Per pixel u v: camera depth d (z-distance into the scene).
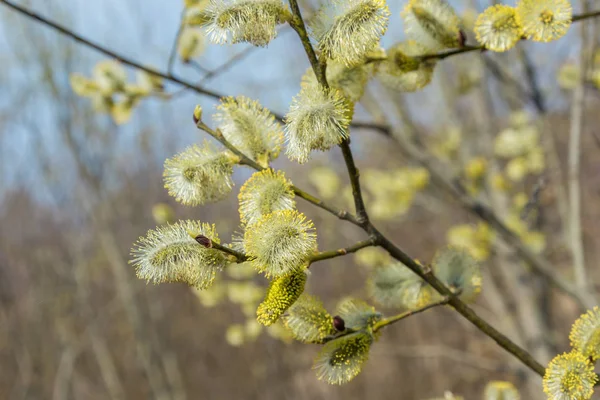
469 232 5.28
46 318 11.67
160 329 10.99
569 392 1.67
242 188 1.72
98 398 12.23
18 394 11.60
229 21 1.67
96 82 3.68
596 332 1.72
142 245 1.66
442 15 2.21
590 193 9.04
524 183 6.32
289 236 1.56
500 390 2.30
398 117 5.26
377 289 2.23
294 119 1.64
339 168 8.69
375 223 8.50
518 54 4.39
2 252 12.17
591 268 7.66
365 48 1.65
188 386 12.82
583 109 4.14
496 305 6.07
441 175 4.60
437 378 10.52
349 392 11.34
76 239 10.98
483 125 5.69
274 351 11.26
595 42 3.87
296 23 1.68
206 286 1.63
